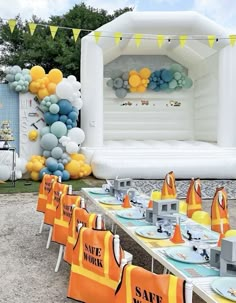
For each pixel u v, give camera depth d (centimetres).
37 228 509
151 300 163
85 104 960
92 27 1897
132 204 396
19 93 912
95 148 952
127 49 1128
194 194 427
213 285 192
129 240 460
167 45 1095
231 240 206
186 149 965
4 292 317
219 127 984
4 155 828
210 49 1020
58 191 403
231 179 932
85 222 274
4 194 741
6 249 426
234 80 964
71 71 1775
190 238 277
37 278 347
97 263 225
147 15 930
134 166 895
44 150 896
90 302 229
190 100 1226
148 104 1210
